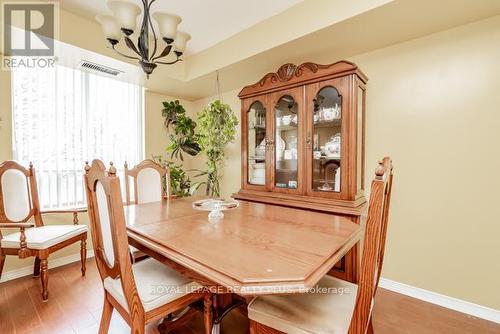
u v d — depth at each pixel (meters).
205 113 2.85
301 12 1.84
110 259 1.08
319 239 1.06
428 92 1.83
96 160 1.05
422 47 1.85
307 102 2.02
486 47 1.61
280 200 2.15
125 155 2.98
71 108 2.52
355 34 1.80
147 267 1.30
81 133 2.59
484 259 1.64
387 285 2.02
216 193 3.10
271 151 2.28
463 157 1.71
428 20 1.62
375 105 2.07
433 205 1.83
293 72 2.08
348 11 1.60
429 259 1.85
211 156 2.95
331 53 2.12
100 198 1.05
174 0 1.85
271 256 0.88
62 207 2.46
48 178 2.37
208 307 1.22
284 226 1.26
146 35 1.38
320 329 0.85
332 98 1.93
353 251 1.71
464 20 1.62
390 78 1.99
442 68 1.77
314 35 1.82
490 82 1.61
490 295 1.62
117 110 2.89
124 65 2.38
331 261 0.88
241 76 2.68
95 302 1.78
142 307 1.00
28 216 2.06
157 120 3.30
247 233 1.15
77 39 1.99
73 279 2.11
